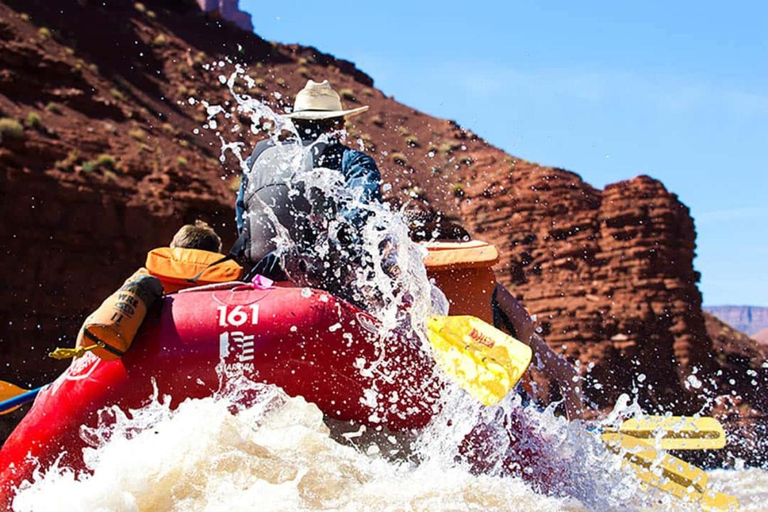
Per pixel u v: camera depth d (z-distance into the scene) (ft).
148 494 11.23
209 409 12.19
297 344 13.32
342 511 11.25
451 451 14.21
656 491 17.48
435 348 13.78
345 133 16.03
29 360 89.71
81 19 164.86
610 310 161.48
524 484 13.85
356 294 14.74
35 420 13.62
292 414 13.35
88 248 97.91
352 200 14.56
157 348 13.25
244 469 11.62
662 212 173.88
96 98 132.16
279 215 14.93
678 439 18.61
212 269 14.74
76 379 13.46
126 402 13.20
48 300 92.94
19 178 95.81
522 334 17.28
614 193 177.88
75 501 10.96
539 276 167.02
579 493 15.05
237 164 138.72
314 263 14.78
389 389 13.79
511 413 14.83
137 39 170.50
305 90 15.83
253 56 198.59
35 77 129.39
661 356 159.43
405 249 14.11
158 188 111.14
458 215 171.32
